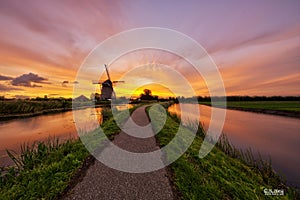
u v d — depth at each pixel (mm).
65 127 16406
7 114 26578
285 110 29500
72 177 4660
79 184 4336
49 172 4832
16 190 4012
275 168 7742
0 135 13383
